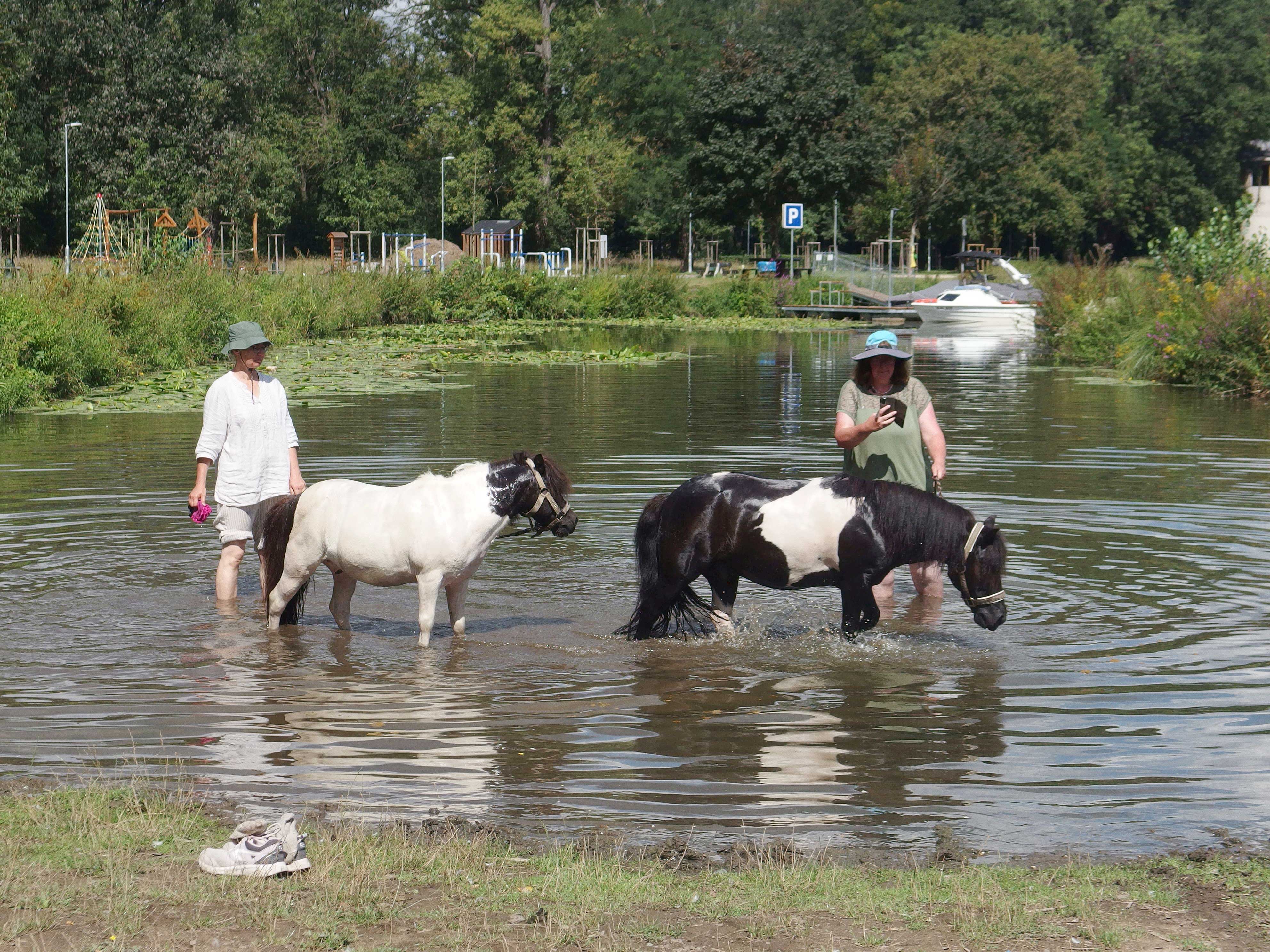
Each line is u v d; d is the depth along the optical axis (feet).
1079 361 99.14
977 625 26.84
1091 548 33.17
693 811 16.80
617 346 118.21
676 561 25.54
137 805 16.52
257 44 268.62
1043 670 23.58
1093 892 14.16
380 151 281.74
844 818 16.62
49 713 20.79
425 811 16.75
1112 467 46.03
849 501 25.05
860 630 25.52
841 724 20.56
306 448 49.55
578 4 272.10
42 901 13.58
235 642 25.50
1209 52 297.94
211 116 229.04
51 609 27.48
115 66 222.89
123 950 12.63
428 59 280.51
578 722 20.63
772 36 297.33
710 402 68.39
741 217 210.38
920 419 28.73
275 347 105.40
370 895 13.92
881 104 280.31
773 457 48.14
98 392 71.41
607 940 12.93
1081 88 285.23
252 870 14.38
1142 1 322.96
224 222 236.43
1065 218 278.46
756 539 25.34
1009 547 33.14
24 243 227.81
